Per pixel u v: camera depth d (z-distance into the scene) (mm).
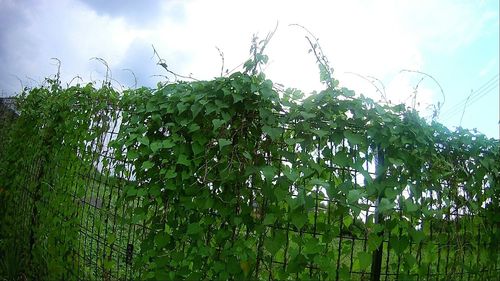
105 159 2373
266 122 1767
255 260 1726
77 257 2488
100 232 2395
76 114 2764
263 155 1843
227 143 1662
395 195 1781
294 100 1814
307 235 1740
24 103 3885
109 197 2281
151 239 1951
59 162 2836
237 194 1812
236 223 1737
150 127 2072
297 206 1640
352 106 1756
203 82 1951
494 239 2293
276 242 1714
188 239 1858
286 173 1617
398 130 1813
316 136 1794
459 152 2111
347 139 1710
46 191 2928
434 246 1934
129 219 2062
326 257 1704
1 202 3965
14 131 3953
